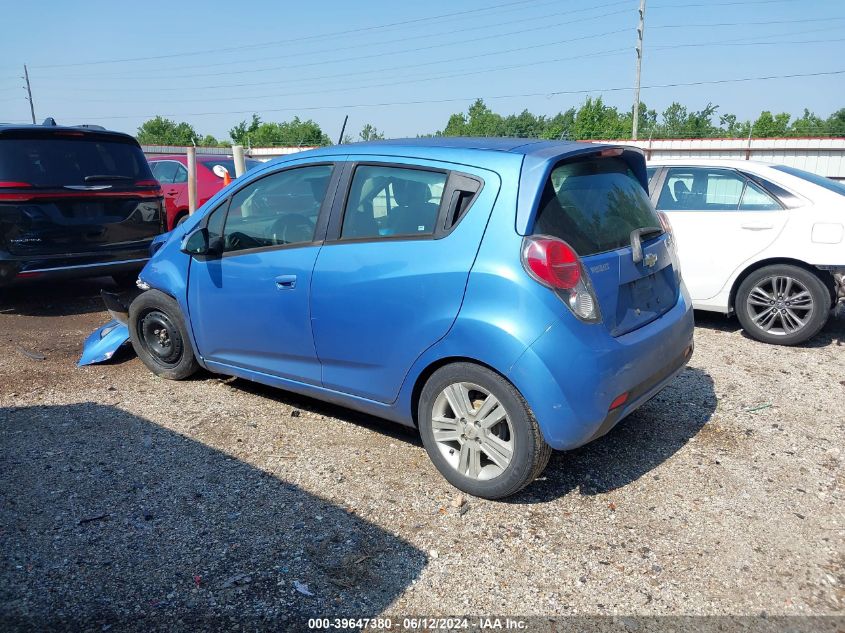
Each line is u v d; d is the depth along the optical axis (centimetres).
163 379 517
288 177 411
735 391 496
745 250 615
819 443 412
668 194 664
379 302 356
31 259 681
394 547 311
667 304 384
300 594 280
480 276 320
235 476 373
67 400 479
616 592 282
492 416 334
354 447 407
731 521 330
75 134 717
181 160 1161
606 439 418
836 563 299
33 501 348
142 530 323
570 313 310
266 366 431
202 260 452
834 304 606
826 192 594
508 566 298
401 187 359
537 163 325
